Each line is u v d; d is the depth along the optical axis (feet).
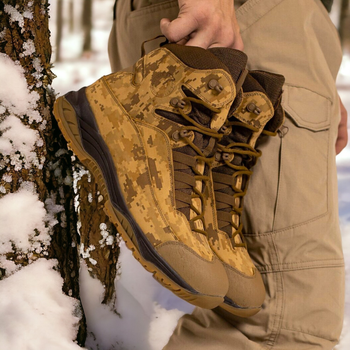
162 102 3.04
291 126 3.63
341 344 4.28
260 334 3.55
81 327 3.53
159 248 2.91
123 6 4.12
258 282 3.35
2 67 3.03
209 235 3.30
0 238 3.04
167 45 3.10
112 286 4.03
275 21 3.69
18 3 3.09
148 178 3.01
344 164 8.70
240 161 3.50
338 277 3.64
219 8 3.20
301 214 3.59
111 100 3.13
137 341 3.91
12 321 2.89
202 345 3.59
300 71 3.71
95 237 3.96
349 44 14.96
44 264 3.20
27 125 3.16
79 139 3.17
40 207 3.18
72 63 12.99
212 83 2.93
